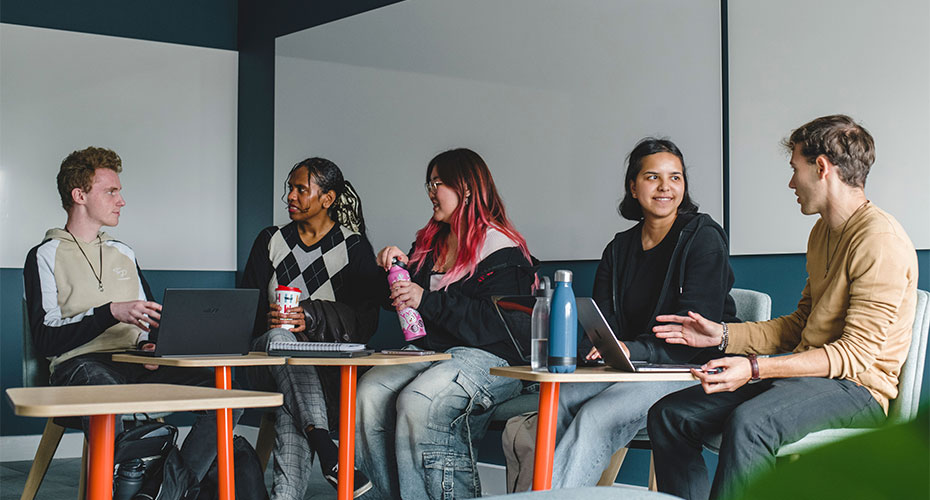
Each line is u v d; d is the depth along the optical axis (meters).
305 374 2.78
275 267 3.50
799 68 2.87
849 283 2.06
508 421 2.53
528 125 3.65
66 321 2.96
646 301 2.58
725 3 3.05
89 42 4.68
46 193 4.56
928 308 2.13
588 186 3.43
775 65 2.92
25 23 4.59
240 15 5.11
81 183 3.16
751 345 2.28
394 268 2.82
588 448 2.31
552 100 3.57
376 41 4.29
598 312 1.95
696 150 3.12
